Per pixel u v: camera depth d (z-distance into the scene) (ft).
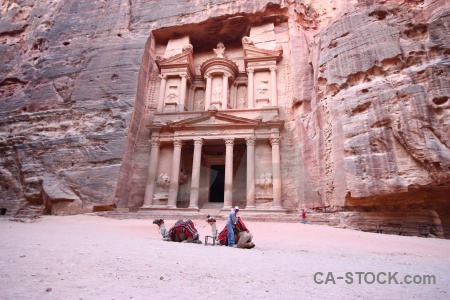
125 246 20.24
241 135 75.51
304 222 52.34
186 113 83.15
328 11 87.81
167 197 74.54
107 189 69.05
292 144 74.74
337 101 55.21
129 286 10.05
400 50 50.44
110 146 74.18
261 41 92.12
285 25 92.73
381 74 52.16
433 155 40.98
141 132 84.43
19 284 9.52
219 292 9.75
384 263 17.56
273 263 15.84
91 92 83.05
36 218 58.95
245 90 93.86
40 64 94.48
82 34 97.04
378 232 45.14
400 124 44.98
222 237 24.04
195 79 98.07
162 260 15.23
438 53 47.67
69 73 88.58
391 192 43.60
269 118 77.56
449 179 40.37
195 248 20.92
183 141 78.89
